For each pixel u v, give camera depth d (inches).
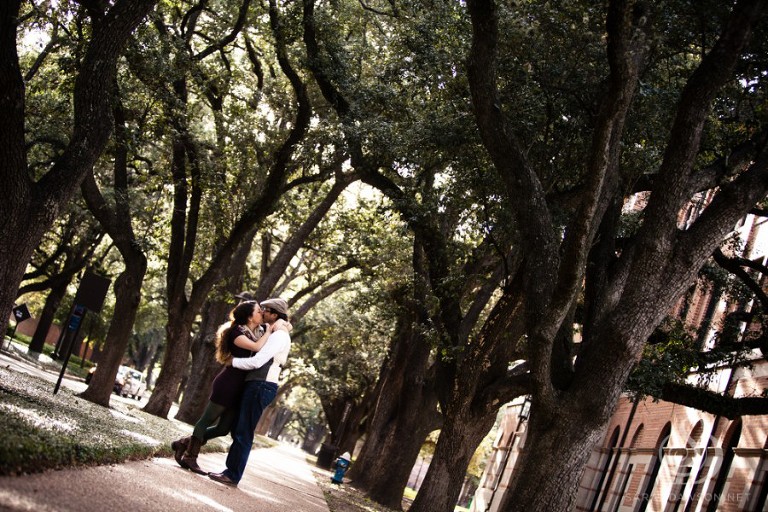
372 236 1133.1
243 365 393.4
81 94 501.0
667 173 504.7
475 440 707.4
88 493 230.2
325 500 671.8
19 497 190.4
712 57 490.0
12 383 522.6
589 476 1212.5
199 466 436.1
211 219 1085.8
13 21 434.9
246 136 1068.5
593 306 593.0
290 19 977.5
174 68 861.8
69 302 2287.2
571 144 655.1
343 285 1496.1
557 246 558.6
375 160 844.6
